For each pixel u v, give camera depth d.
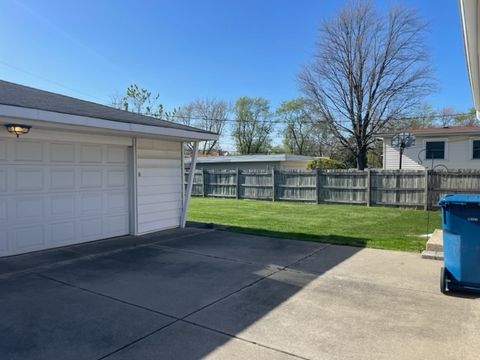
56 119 5.91
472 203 4.33
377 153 33.66
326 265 6.01
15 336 3.39
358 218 11.66
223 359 3.01
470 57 5.11
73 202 7.45
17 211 6.54
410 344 3.29
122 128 7.00
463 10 3.61
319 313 4.00
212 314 3.96
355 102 25.16
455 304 4.28
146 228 8.91
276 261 6.26
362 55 24.66
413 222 10.77
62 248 7.14
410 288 4.86
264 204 16.22
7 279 5.15
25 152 6.63
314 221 10.99
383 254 6.75
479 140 18.42
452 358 3.04
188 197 9.83
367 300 4.41
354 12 24.44
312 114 30.11
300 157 26.69
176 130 8.26
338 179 15.96
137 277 5.29
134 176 8.57
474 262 4.41
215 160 27.41
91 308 4.09
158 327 3.62
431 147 19.44
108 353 3.10
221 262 6.18
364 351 3.16
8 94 6.56
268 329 3.59
